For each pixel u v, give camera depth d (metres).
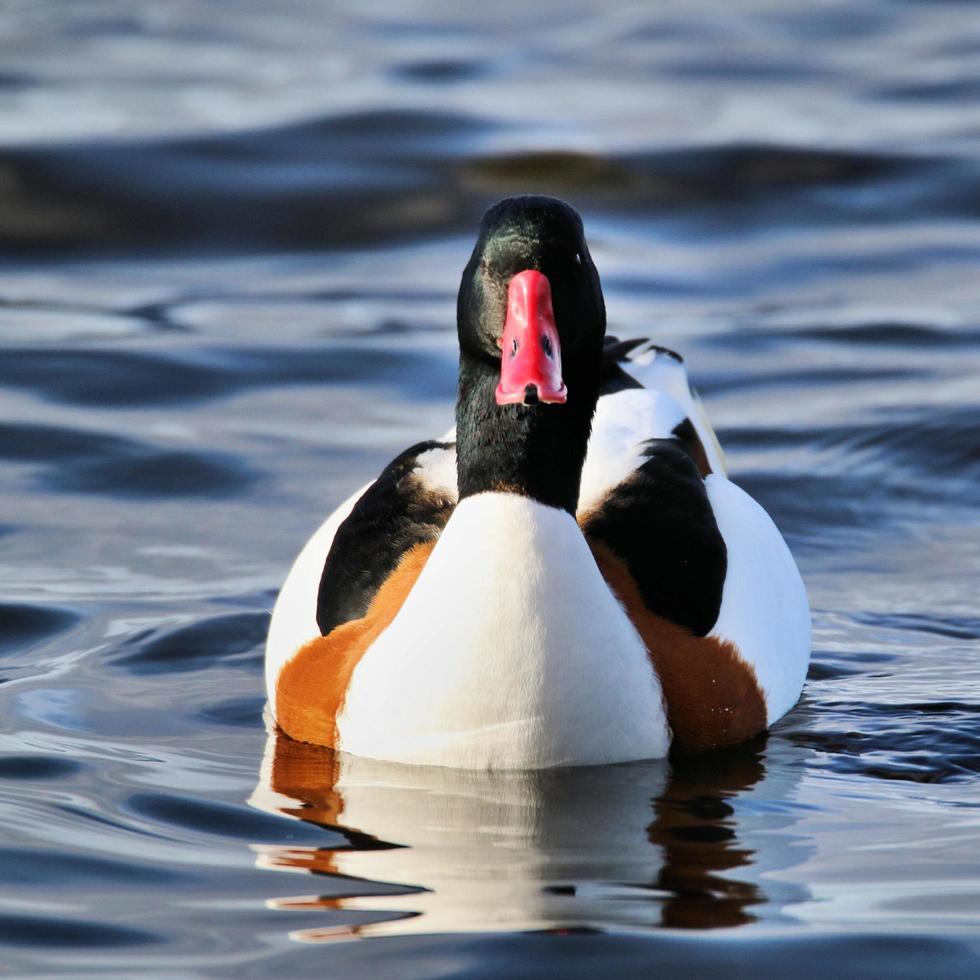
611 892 6.82
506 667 8.03
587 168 21.75
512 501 8.04
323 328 17.25
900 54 28.17
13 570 11.61
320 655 8.69
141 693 9.59
